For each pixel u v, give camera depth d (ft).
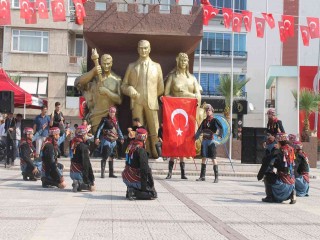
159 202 32.68
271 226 25.41
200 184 45.88
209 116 48.73
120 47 65.62
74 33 144.97
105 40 64.03
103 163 48.26
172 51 66.54
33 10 64.39
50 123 57.11
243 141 63.36
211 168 58.75
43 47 140.36
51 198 33.09
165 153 51.55
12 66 139.23
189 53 67.92
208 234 22.82
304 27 76.69
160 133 59.52
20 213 27.14
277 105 136.98
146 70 61.16
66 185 40.52
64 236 21.63
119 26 63.00
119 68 66.28
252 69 155.43
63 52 140.56
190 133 52.60
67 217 26.17
